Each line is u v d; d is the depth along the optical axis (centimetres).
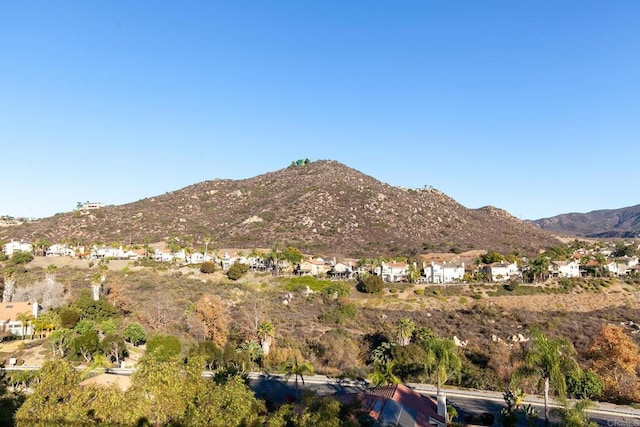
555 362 3584
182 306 7900
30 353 5600
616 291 9512
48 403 2847
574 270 11675
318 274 11625
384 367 5494
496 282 10544
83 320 6353
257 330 6388
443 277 11394
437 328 7506
